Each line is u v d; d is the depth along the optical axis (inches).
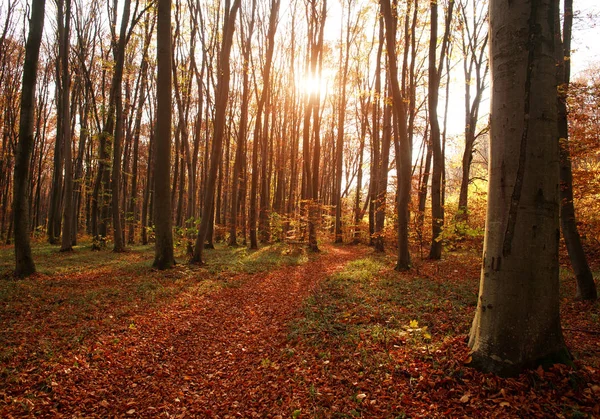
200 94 813.9
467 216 557.3
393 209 616.7
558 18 302.5
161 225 495.8
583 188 320.2
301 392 174.9
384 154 789.9
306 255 732.0
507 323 153.3
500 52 154.6
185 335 264.4
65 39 709.3
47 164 1419.8
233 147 1352.1
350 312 281.6
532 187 148.3
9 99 1031.0
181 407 173.0
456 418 136.9
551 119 149.6
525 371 149.0
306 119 848.3
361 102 1063.6
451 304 290.4
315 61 836.0
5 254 674.8
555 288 153.9
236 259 633.6
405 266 484.4
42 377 185.9
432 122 544.1
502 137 153.6
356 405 155.6
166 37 474.0
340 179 1058.7
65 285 381.4
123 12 700.7
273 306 346.0
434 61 529.3
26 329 247.4
